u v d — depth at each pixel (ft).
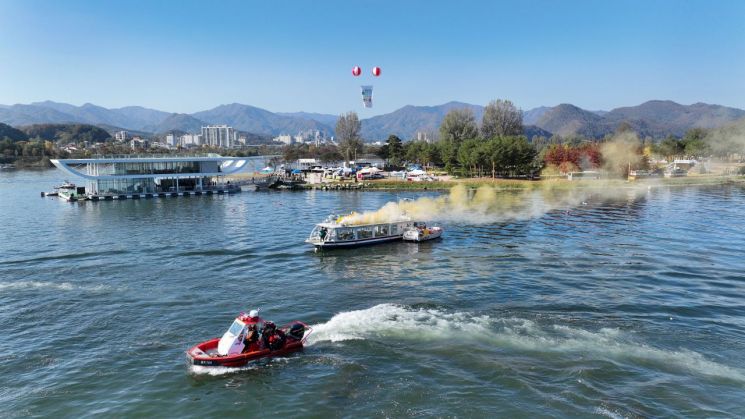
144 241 268.41
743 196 462.19
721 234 275.18
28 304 163.02
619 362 115.65
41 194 522.88
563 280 185.57
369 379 109.81
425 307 155.74
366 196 510.99
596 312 149.69
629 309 152.15
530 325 138.82
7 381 112.16
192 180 565.94
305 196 519.60
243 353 117.91
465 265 213.46
